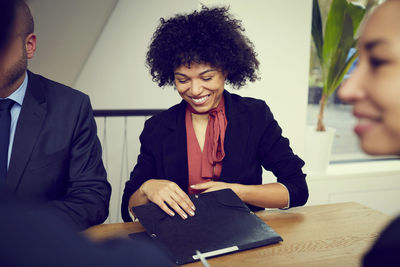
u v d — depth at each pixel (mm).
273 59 2203
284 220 1058
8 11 361
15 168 1048
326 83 2303
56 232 262
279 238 888
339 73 2256
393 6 280
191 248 818
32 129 1082
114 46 3121
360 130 301
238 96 1366
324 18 2441
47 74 3111
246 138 1273
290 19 2186
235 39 1132
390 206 2547
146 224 896
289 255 839
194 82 1075
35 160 1081
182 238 848
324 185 2408
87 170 1159
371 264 294
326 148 2383
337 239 931
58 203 1031
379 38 277
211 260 804
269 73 2211
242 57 1159
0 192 287
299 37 2219
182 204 955
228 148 1247
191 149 1255
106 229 1010
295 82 2260
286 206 1179
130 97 3217
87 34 2953
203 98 1122
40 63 3012
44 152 1097
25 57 813
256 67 1307
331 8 2174
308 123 2713
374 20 286
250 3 2117
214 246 832
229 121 1261
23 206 277
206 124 1271
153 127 1305
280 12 2166
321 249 874
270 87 2227
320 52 2305
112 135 3234
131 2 3025
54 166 1113
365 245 899
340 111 2717
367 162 2719
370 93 285
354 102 299
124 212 1225
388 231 297
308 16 2211
